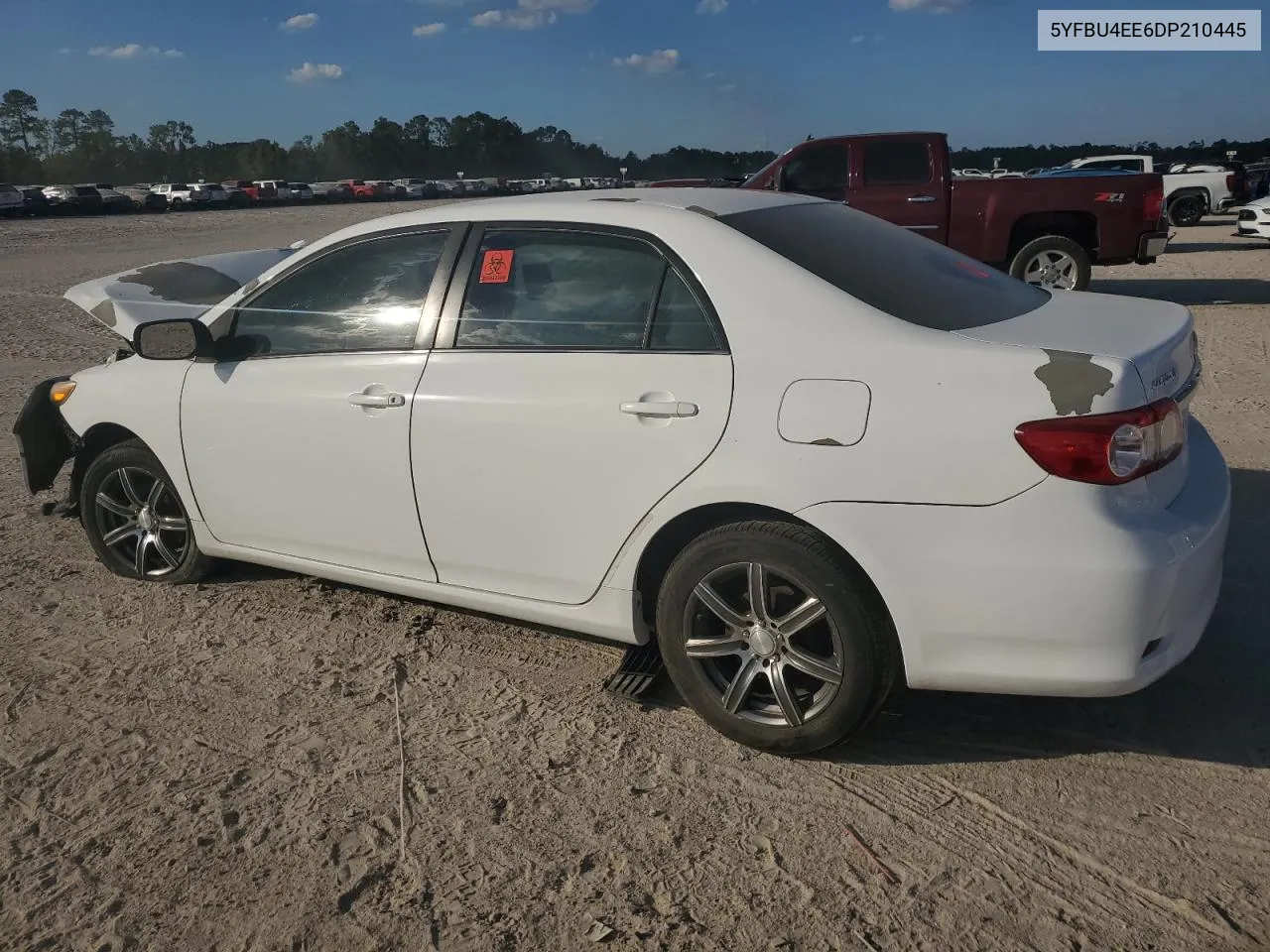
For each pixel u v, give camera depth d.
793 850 2.73
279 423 3.89
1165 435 2.73
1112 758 3.07
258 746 3.32
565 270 3.37
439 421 3.49
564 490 3.28
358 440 3.69
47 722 3.51
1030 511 2.63
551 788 3.04
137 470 4.50
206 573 4.65
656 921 2.49
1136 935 2.38
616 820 2.88
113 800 3.06
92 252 25.05
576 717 3.43
